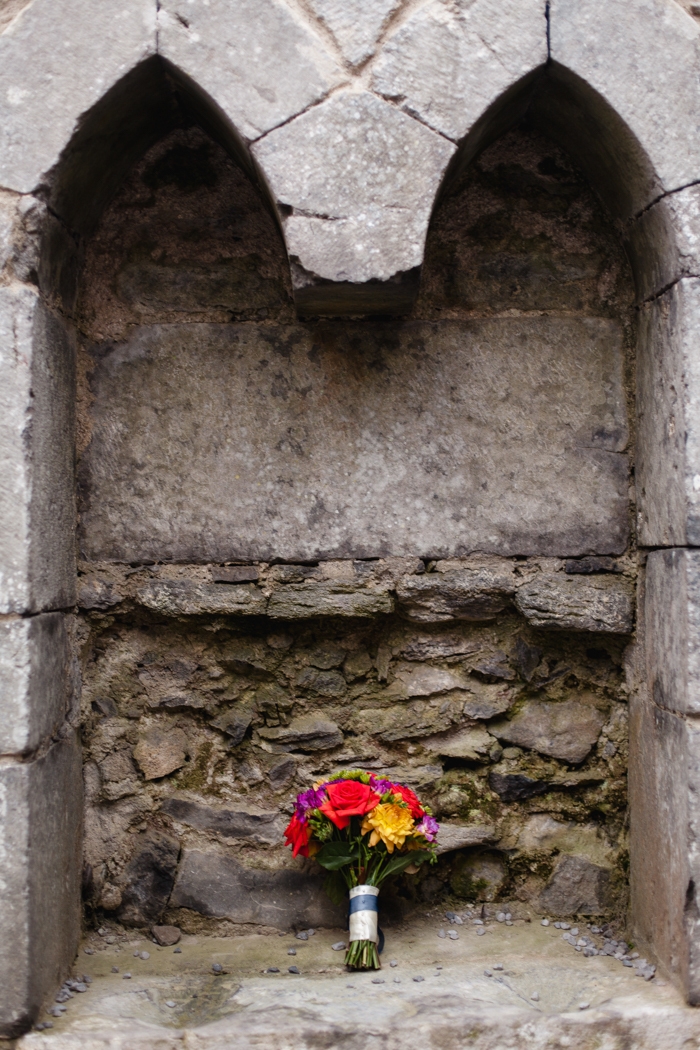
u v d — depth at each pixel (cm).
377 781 203
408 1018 169
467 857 214
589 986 182
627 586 210
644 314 204
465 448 211
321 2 180
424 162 177
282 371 211
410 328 212
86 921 209
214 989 185
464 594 209
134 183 214
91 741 213
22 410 175
